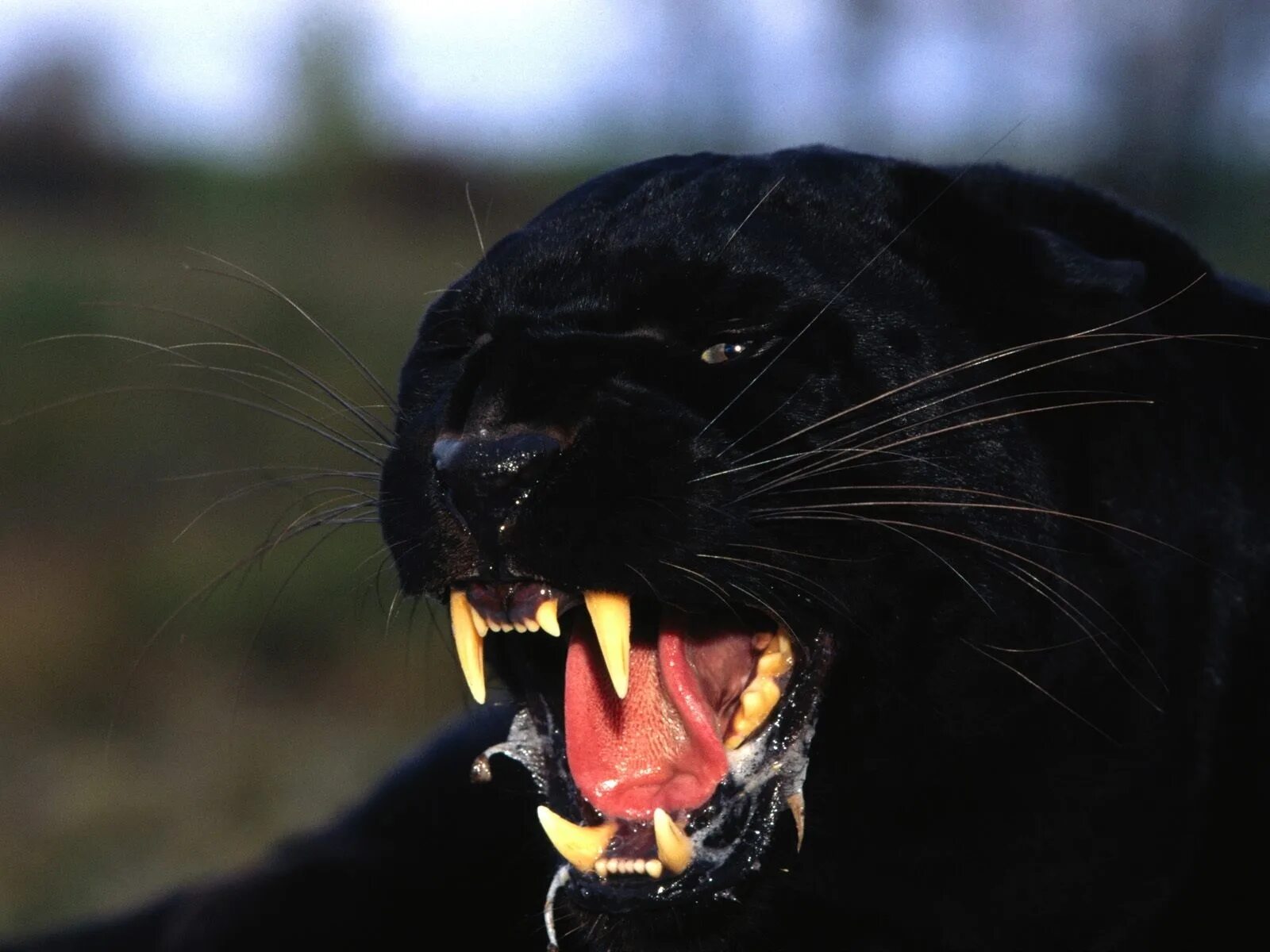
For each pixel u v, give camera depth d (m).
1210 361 13.53
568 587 11.74
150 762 29.55
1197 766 13.20
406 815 16.78
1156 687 12.83
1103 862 12.98
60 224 86.19
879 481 12.14
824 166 13.27
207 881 18.67
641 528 11.62
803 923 13.34
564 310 12.38
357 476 13.89
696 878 11.93
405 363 13.72
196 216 86.44
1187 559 13.02
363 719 30.97
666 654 12.80
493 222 66.94
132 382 41.41
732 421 12.12
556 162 76.81
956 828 12.69
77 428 38.75
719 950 12.16
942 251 12.88
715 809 12.23
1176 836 13.17
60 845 26.23
